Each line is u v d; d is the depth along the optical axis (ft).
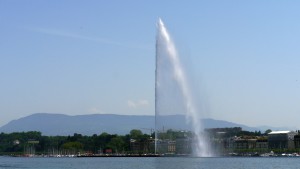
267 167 604.08
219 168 551.18
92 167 648.79
